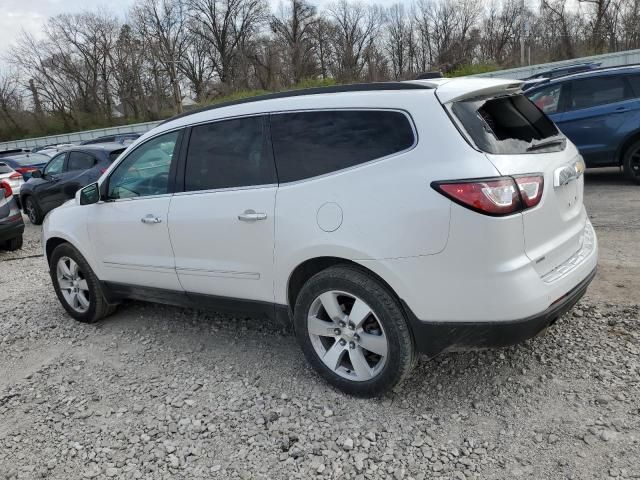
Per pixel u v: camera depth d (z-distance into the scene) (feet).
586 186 29.14
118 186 14.85
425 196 9.57
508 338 9.66
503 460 9.15
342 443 9.91
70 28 185.88
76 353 14.78
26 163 56.70
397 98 10.36
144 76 191.62
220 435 10.52
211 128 12.87
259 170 11.86
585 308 14.15
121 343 15.11
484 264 9.34
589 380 11.04
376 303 10.32
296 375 12.37
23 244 32.48
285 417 10.84
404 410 10.72
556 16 123.54
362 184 10.28
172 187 13.47
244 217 11.75
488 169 9.32
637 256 17.62
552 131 11.84
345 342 11.14
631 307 13.91
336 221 10.46
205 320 16.01
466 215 9.25
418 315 9.99
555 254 10.39
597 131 27.89
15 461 10.36
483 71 104.06
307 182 11.02
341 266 10.82
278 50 181.88
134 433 10.85
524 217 9.50
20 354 15.14
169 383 12.62
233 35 205.05
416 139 9.96
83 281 16.53
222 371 12.91
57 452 10.50
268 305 12.09
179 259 13.39
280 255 11.38
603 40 117.60
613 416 9.89
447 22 184.55
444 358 12.37
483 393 11.01
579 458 9.00
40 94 186.19
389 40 192.54
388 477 9.04
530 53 120.16
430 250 9.59
